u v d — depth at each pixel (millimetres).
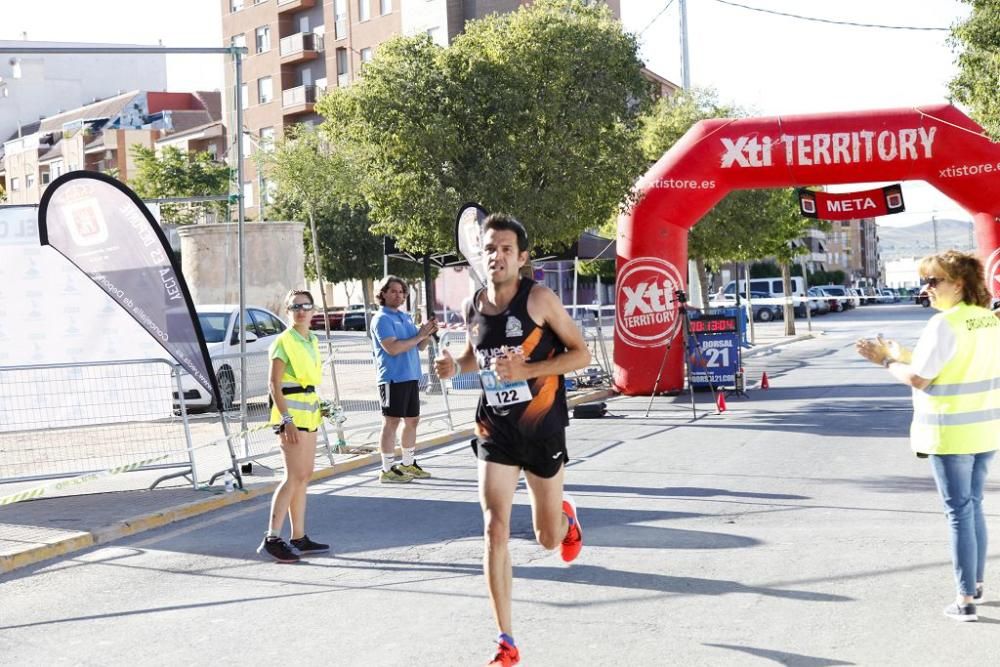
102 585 7324
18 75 87750
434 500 10102
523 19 19453
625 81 20078
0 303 12570
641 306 20172
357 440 14719
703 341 19922
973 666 4934
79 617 6473
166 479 11070
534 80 19156
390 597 6605
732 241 30203
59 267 12414
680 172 19812
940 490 5727
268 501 10594
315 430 8000
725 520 8531
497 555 5059
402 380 11312
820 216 19719
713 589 6449
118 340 11969
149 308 10688
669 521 8562
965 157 18719
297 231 32094
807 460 11617
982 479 5758
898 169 19047
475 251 14641
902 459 11477
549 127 19406
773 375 24453
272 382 7801
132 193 10336
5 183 83438
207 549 8383
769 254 39219
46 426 10875
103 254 10570
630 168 19578
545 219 19250
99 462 11305
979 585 5754
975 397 5609
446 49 19547
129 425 11344
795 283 62312
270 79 66375
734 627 5668
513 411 5168
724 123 19859
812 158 19219
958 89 18125
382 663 5285
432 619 6055
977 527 5715
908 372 5652
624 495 9836
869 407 17000
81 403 10953
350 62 61812
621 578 6797
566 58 19000
